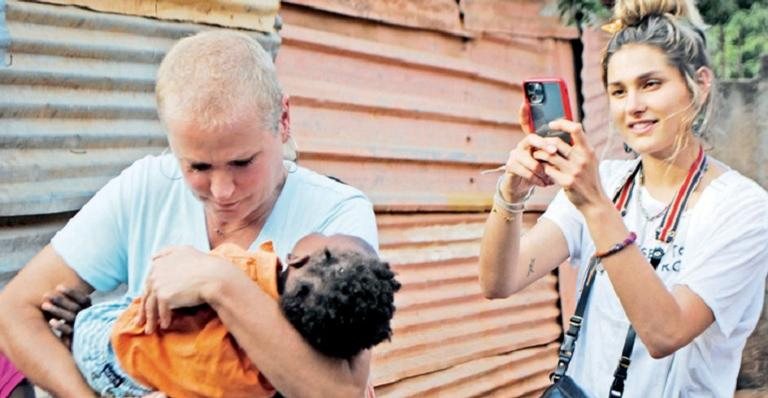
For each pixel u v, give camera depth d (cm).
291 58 401
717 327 249
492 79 516
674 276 252
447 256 479
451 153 481
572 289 564
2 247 286
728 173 258
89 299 224
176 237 217
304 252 194
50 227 299
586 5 548
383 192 442
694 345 250
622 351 252
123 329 193
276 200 214
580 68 580
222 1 343
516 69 539
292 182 217
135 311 198
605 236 234
